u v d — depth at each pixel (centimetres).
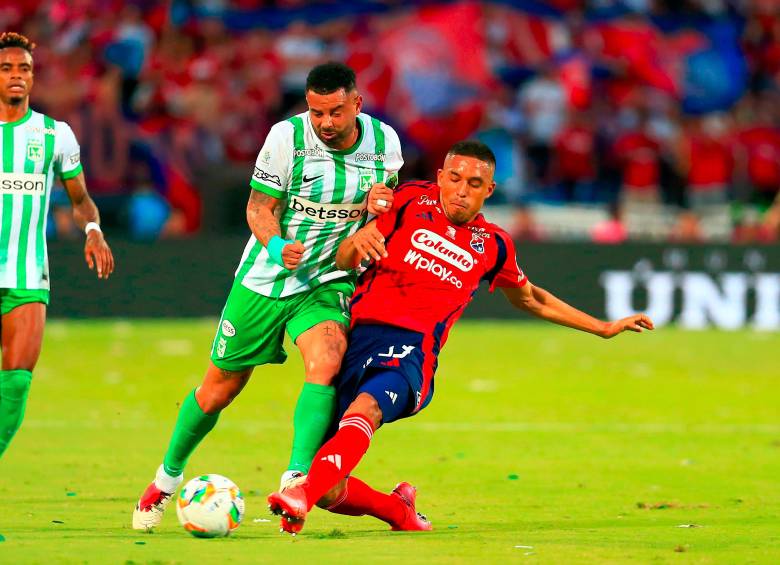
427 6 7894
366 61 7681
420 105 7625
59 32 7638
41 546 1891
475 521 2303
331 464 1927
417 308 2111
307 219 2223
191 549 1877
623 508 2461
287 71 7750
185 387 4419
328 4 7962
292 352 5553
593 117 8031
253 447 3284
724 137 8106
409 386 2041
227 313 2241
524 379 4756
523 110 7862
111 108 7038
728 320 6700
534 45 8119
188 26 7744
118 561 1761
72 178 2375
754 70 8694
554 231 7456
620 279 6644
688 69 8375
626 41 8219
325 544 1952
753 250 6700
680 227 7319
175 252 6525
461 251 2127
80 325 6334
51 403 4025
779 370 5103
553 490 2694
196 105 7406
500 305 6894
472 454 3206
